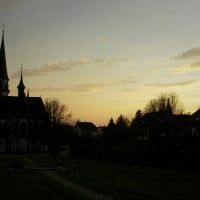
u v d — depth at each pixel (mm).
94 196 25969
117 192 28188
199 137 55344
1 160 76938
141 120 106562
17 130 129375
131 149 64438
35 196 25969
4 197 25484
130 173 45812
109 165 62062
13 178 39844
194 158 45688
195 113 82438
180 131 78562
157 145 58031
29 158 87188
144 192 28312
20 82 135250
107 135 102562
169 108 111125
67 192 28109
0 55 139875
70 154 104750
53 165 59688
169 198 25469
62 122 131250
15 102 136750
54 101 133500
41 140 129250
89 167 57062
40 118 135250
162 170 49000
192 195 26938
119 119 140250
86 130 198125
